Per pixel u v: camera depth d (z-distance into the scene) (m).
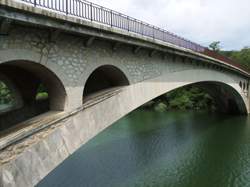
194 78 21.03
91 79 15.03
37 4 8.12
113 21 11.54
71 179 15.75
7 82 13.63
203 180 15.30
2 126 10.88
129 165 17.80
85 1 10.05
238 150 20.45
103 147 22.12
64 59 9.73
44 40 8.97
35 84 13.38
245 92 36.31
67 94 9.78
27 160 7.53
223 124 30.64
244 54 52.19
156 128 29.72
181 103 47.72
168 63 17.02
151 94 15.20
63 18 8.66
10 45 7.91
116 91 12.52
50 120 8.75
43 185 15.06
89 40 10.38
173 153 20.23
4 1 6.95
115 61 12.36
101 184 14.97
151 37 14.27
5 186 6.64
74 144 9.58
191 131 27.56
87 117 10.47
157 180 15.39
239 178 15.48
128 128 30.03
